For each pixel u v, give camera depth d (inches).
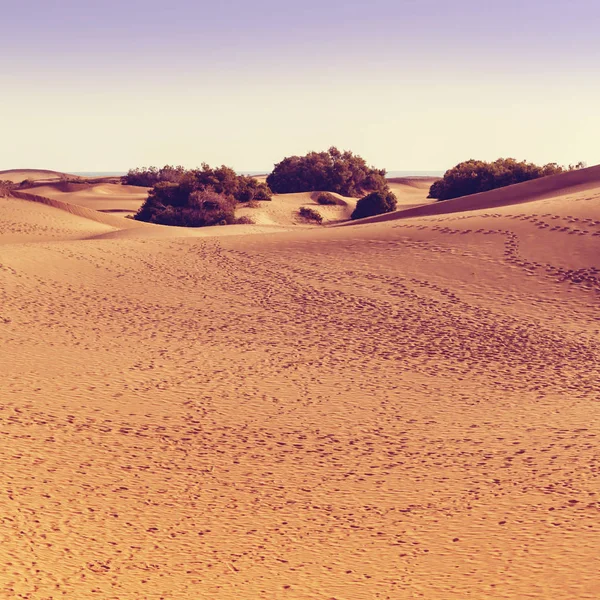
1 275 1115.3
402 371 761.6
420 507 442.9
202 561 374.3
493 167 3629.4
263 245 1400.1
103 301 1034.1
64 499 445.1
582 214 1363.2
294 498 461.4
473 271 1170.0
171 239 1480.1
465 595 323.0
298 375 742.5
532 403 658.8
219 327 925.2
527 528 401.1
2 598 316.2
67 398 641.6
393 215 2292.1
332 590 338.0
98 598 327.9
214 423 600.7
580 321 949.8
